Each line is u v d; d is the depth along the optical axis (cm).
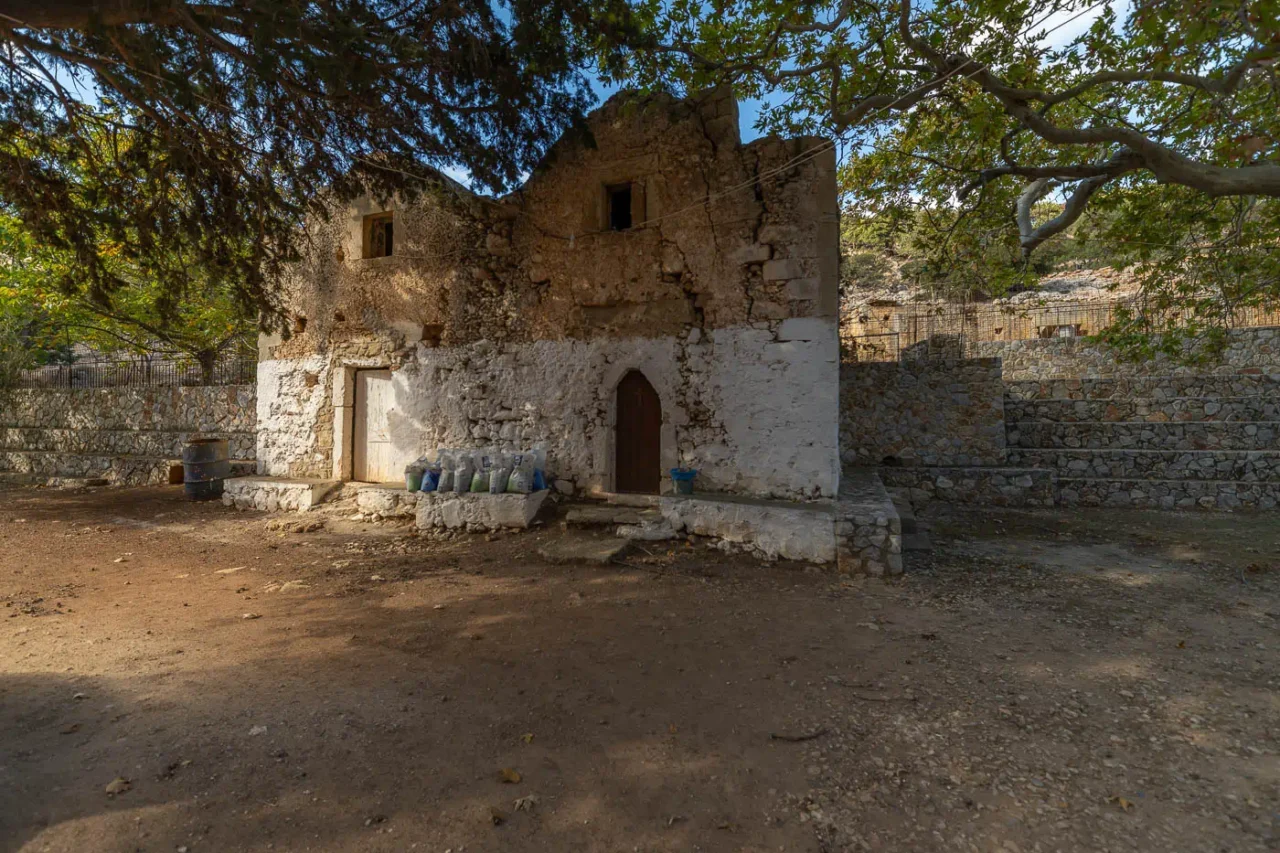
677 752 300
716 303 763
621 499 805
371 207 984
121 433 1524
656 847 235
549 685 374
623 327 815
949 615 505
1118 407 1194
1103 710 342
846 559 625
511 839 238
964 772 283
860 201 968
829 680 382
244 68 543
